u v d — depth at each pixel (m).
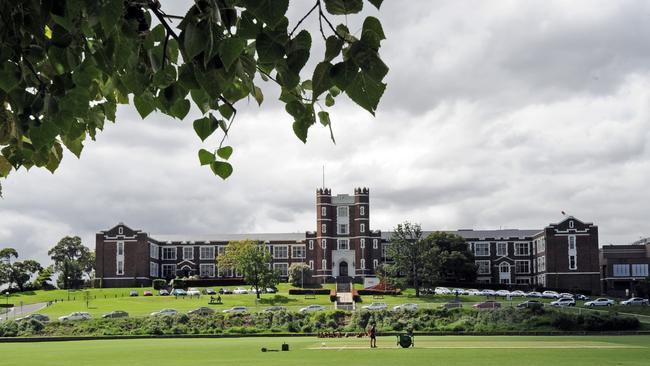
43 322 83.12
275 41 4.15
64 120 4.63
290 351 47.81
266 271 122.69
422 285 127.38
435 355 42.50
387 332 74.69
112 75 4.95
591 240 143.25
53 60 4.48
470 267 146.62
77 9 4.04
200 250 164.75
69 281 164.38
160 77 4.88
